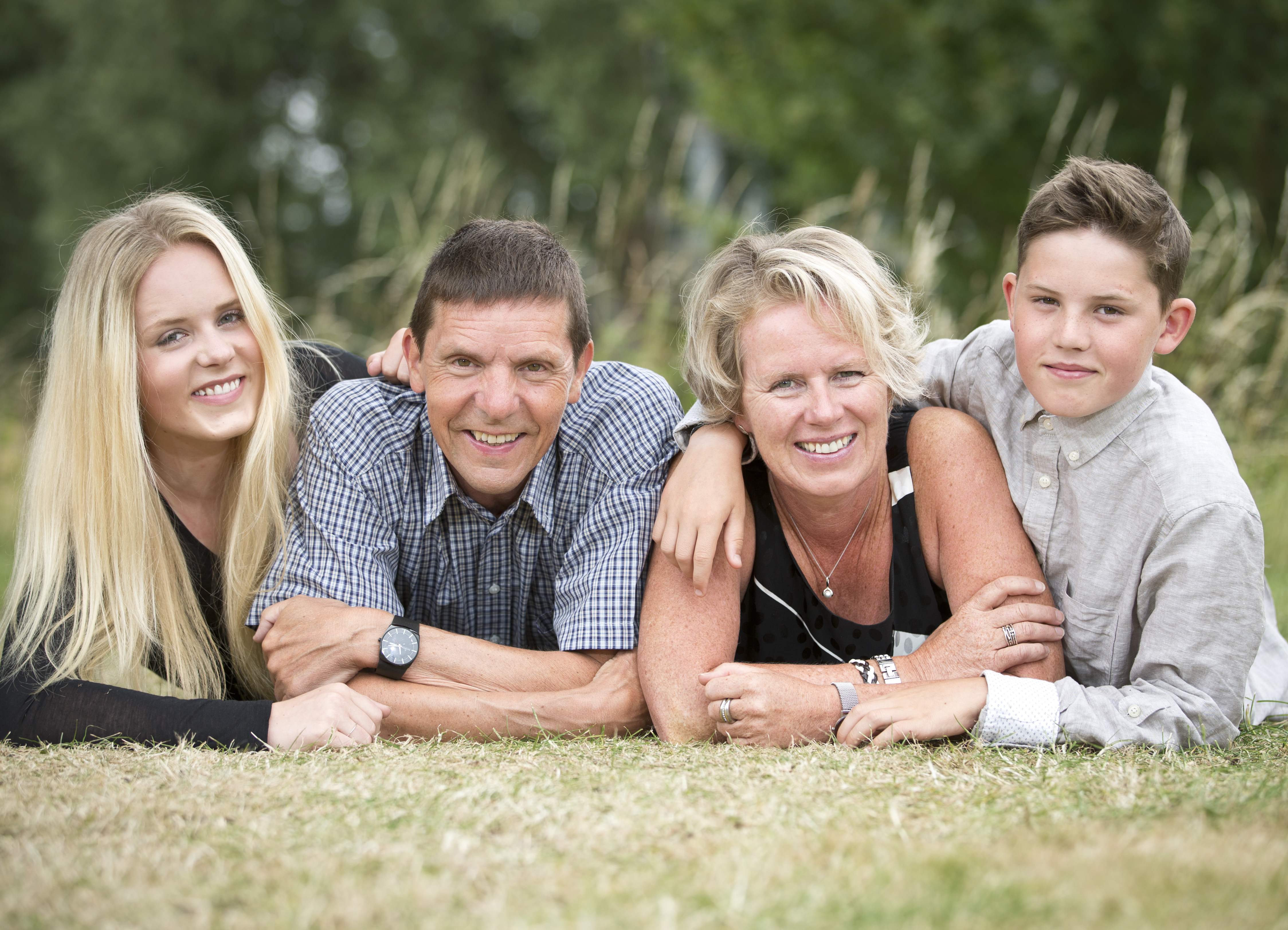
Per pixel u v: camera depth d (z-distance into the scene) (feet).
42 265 99.91
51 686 14.44
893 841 9.71
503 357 14.51
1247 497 13.61
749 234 15.35
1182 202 51.26
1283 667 15.98
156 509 15.72
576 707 14.56
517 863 9.30
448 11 96.12
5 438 41.14
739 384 15.01
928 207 57.98
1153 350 14.03
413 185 87.30
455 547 16.39
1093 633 14.64
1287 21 49.80
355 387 16.26
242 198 96.22
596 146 88.69
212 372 15.44
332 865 9.22
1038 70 55.47
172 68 92.48
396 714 14.43
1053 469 14.66
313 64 98.94
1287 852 9.21
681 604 14.89
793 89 58.59
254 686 16.78
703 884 8.73
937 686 13.75
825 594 15.97
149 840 9.96
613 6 91.91
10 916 8.40
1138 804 10.86
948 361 16.38
